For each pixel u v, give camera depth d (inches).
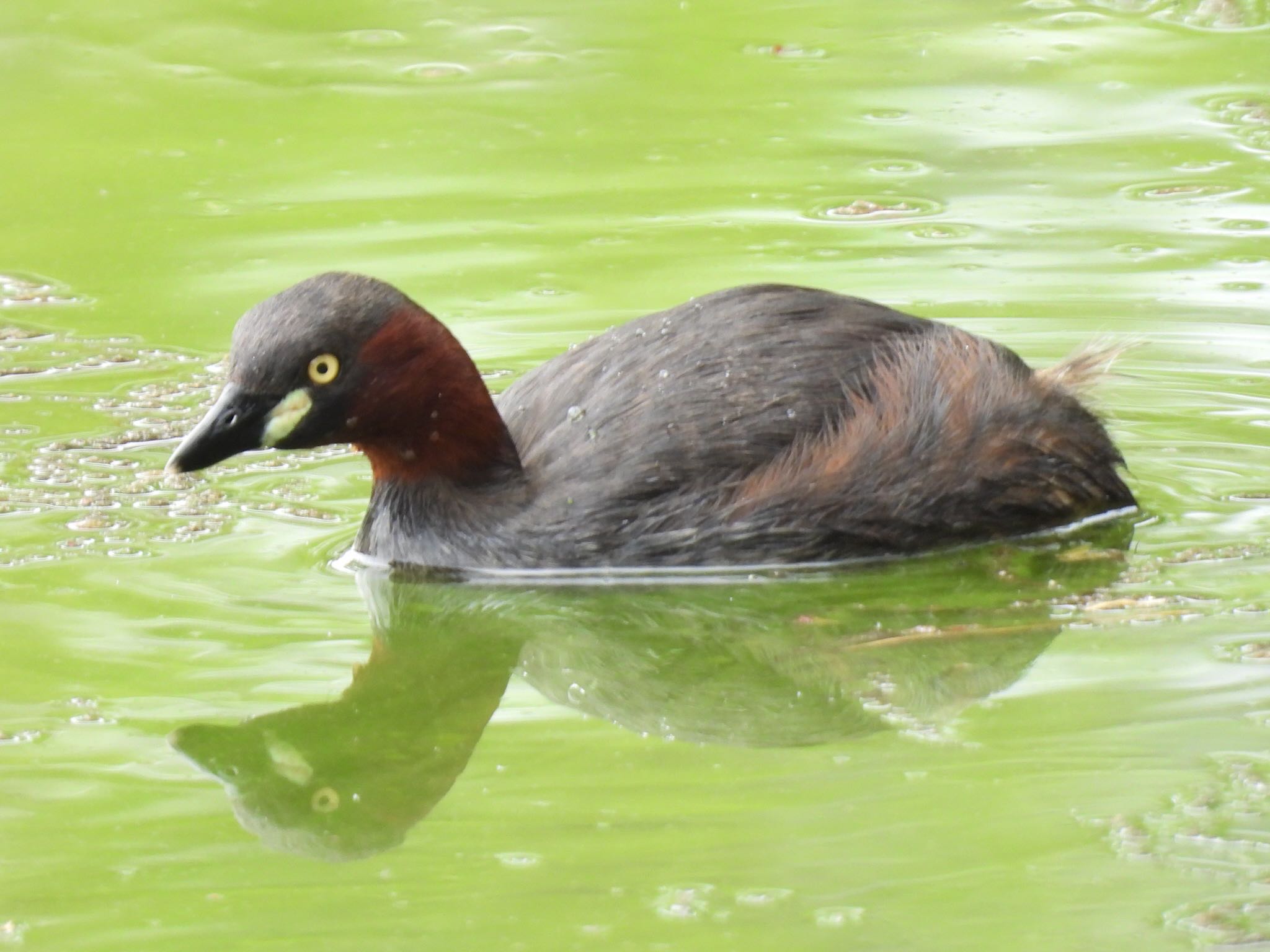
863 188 677.9
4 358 577.9
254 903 298.0
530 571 436.8
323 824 326.3
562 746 355.6
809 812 320.8
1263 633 389.4
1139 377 545.0
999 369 447.8
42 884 305.9
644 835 314.0
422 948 281.6
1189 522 453.7
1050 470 446.0
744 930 283.0
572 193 684.7
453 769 345.7
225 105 764.0
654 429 434.0
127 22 834.2
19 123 748.0
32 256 650.8
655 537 431.8
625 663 402.6
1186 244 625.3
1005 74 765.3
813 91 758.5
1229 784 324.2
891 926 283.3
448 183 695.1
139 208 682.2
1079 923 282.2
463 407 437.4
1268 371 545.0
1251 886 291.7
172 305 613.3
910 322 455.8
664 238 645.3
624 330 466.9
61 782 342.3
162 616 415.5
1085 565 431.5
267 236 658.8
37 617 412.8
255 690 382.0
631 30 826.8
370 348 430.9
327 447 527.2
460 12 845.8
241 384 432.1
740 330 446.3
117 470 502.0
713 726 363.6
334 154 721.6
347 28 833.5
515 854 310.2
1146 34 799.1
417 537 443.5
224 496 487.8
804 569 435.8
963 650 392.8
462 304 600.7
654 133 730.2
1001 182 678.5
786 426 433.4
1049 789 325.4
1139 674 371.9
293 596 428.8
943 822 314.7
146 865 313.0
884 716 362.9
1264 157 685.9
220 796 337.7
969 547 445.1
